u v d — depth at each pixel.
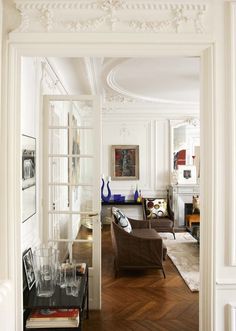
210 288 1.80
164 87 5.02
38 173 2.81
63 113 3.78
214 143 1.79
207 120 1.83
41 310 2.02
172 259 4.56
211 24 1.81
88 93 5.14
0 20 1.75
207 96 1.83
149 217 6.17
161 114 6.84
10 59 1.77
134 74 4.25
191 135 6.85
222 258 1.82
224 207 1.81
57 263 2.33
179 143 6.86
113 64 3.79
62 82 4.16
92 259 3.02
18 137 1.82
